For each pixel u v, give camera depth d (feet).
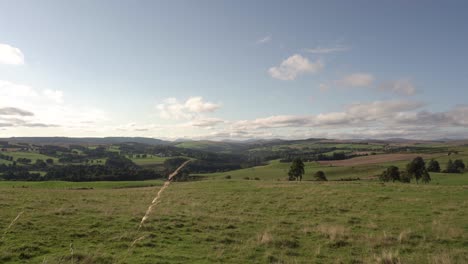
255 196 111.55
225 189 138.92
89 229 50.34
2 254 36.19
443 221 64.03
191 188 148.87
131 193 124.88
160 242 45.34
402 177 244.01
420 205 85.05
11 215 57.52
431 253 41.34
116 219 58.29
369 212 77.20
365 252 42.42
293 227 58.95
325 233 52.06
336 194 110.22
